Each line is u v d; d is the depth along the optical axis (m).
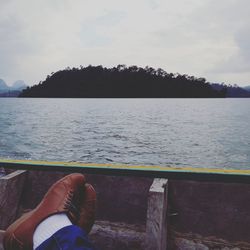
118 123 46.62
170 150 24.39
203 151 24.05
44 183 2.75
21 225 1.43
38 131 35.44
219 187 2.39
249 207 2.32
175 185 2.47
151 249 2.18
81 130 36.84
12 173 2.69
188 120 53.28
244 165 19.42
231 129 38.84
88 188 1.97
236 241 2.34
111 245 2.55
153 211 2.17
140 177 2.54
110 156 21.91
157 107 105.56
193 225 2.44
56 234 1.31
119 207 2.57
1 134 32.72
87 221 1.86
